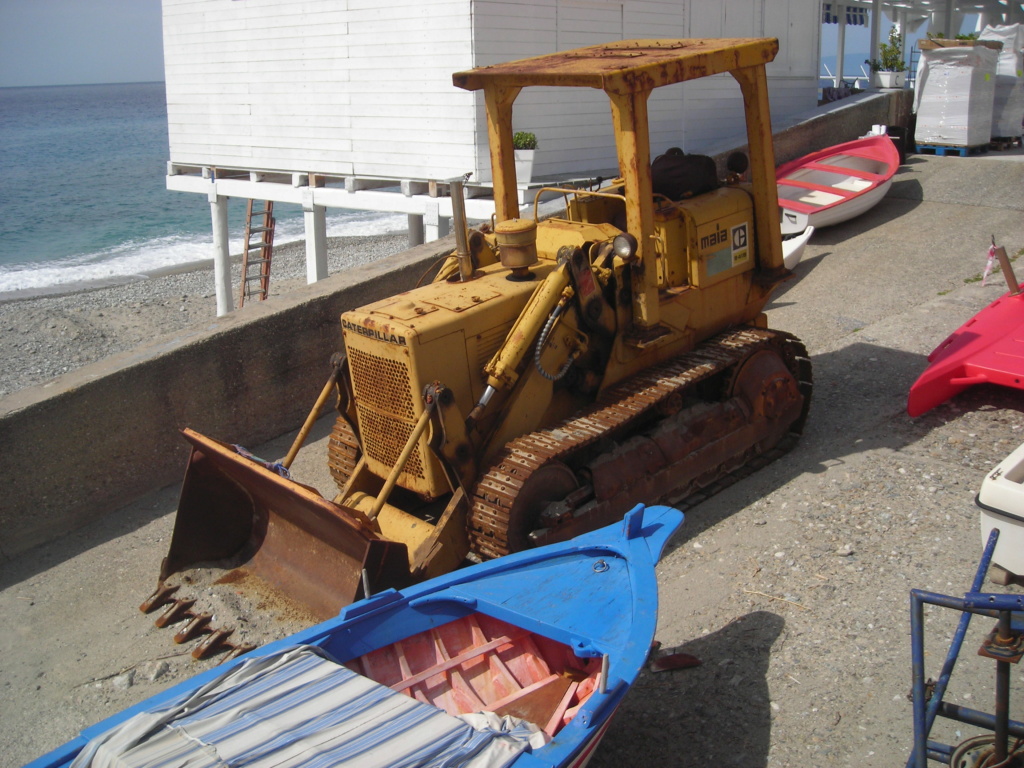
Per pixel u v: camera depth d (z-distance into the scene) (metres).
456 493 4.82
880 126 13.22
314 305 7.43
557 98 11.61
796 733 3.75
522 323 4.89
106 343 17.45
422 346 4.70
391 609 3.82
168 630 4.93
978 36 16.59
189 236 32.62
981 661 4.05
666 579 4.96
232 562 5.22
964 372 6.37
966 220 11.11
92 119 114.56
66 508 6.23
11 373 15.56
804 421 6.40
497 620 4.09
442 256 8.21
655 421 5.70
